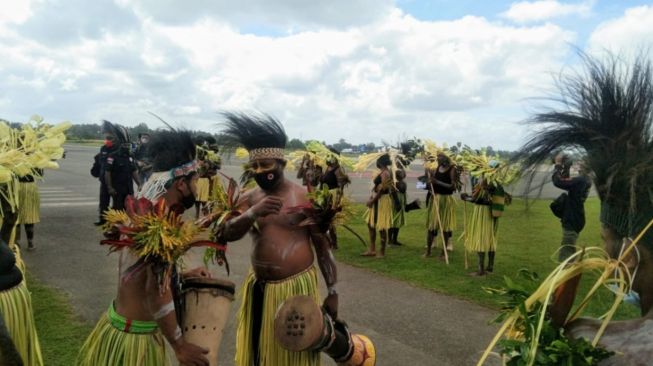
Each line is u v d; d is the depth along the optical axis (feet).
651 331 4.65
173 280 8.32
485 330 16.69
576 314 5.30
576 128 5.22
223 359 14.23
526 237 34.09
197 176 8.56
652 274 4.78
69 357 13.42
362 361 9.93
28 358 9.24
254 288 10.57
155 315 7.65
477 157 23.35
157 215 7.45
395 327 16.90
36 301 17.90
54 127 9.21
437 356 14.64
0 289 8.82
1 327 6.28
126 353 8.08
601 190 5.08
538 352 4.91
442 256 28.02
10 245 10.34
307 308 8.55
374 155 28.04
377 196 27.32
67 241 28.37
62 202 45.98
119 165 30.81
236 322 17.01
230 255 26.76
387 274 23.84
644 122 4.97
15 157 8.82
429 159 29.43
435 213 27.43
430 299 19.97
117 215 7.88
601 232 5.33
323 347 9.00
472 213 23.79
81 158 122.21
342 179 29.17
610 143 5.01
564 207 23.70
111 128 31.37
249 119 10.05
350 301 19.61
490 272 24.23
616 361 4.63
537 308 5.35
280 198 10.14
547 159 5.47
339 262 26.21
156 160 8.34
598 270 5.30
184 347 7.88
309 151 29.76
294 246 10.10
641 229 4.82
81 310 17.16
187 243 7.75
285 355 9.77
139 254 7.46
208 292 8.59
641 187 4.74
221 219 9.94
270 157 10.04
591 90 5.29
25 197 25.12
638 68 5.15
